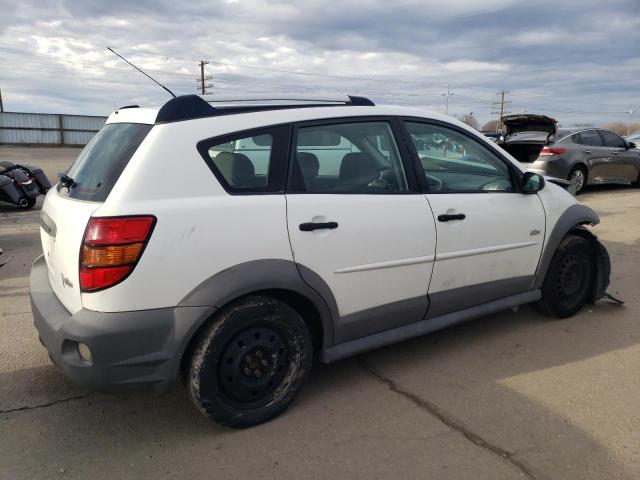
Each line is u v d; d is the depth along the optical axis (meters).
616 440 2.78
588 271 4.51
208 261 2.64
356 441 2.79
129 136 2.83
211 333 2.69
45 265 3.45
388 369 3.60
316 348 3.26
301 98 3.21
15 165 11.46
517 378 3.46
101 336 2.46
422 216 3.37
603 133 12.33
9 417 3.05
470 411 3.07
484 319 4.48
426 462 2.62
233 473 2.56
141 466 2.61
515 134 12.38
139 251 2.49
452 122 3.76
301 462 2.63
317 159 3.09
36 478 2.53
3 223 9.41
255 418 2.90
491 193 3.81
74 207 2.73
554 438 2.80
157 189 2.58
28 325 4.40
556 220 4.17
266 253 2.79
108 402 3.20
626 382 3.41
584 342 4.02
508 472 2.54
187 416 3.05
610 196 11.88
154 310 2.55
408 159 3.44
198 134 2.73
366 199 3.17
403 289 3.37
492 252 3.77
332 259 3.01
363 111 3.32
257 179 2.87
